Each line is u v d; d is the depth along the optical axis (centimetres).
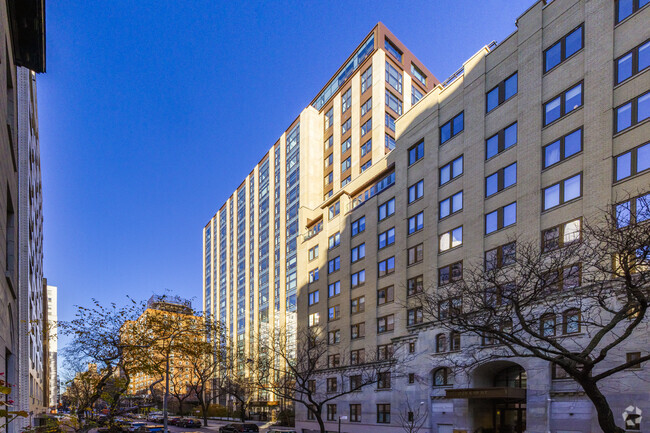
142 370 2528
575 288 1908
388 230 3903
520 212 2641
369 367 3734
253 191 9500
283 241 7819
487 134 2994
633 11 2231
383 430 3456
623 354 1967
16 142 2097
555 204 2459
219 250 11256
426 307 3008
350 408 3931
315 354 4209
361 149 6181
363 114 6241
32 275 3731
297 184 7481
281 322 7506
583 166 2328
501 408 2795
